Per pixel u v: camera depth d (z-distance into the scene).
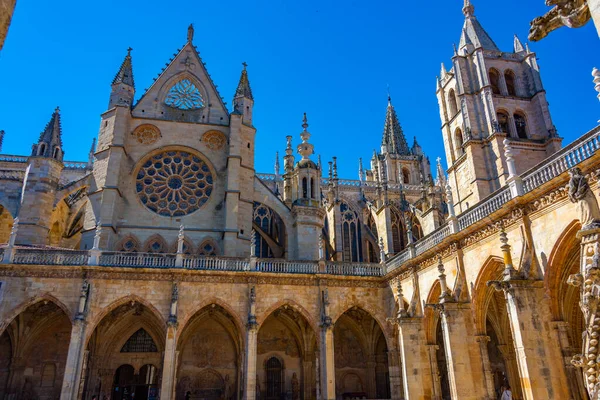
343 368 48.47
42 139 49.62
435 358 37.81
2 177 51.03
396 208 69.69
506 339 38.53
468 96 54.88
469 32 59.69
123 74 55.19
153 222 50.12
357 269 45.53
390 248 57.59
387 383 48.06
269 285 42.84
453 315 31.41
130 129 52.97
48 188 47.91
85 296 38.56
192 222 50.97
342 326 49.84
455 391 29.78
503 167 48.88
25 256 39.44
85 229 47.75
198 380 45.53
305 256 50.59
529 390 23.28
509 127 53.47
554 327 24.48
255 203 64.94
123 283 40.25
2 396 41.09
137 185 51.56
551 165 25.36
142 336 46.59
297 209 52.22
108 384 44.22
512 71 56.75
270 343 48.22
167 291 40.75
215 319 47.34
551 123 52.12
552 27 10.91
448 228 34.78
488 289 32.28
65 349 44.12
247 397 38.44
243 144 55.00
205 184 53.19
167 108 55.91
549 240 25.09
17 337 42.34
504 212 28.31
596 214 13.48
